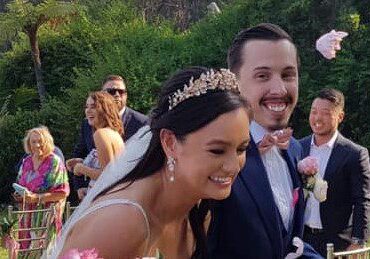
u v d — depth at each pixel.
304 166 2.81
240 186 2.46
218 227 2.47
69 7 19.36
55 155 7.75
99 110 5.56
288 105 2.53
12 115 17.12
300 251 2.55
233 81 2.07
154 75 14.44
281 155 2.66
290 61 2.51
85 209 2.10
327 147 5.25
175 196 2.10
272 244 2.48
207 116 1.99
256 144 2.53
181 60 14.89
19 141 15.28
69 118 14.88
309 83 13.73
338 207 5.20
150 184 2.10
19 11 18.55
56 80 19.02
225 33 15.21
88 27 18.38
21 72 19.53
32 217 7.09
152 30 16.09
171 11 26.75
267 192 2.48
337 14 14.14
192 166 2.02
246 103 2.06
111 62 14.62
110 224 1.97
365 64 13.33
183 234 2.31
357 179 5.17
